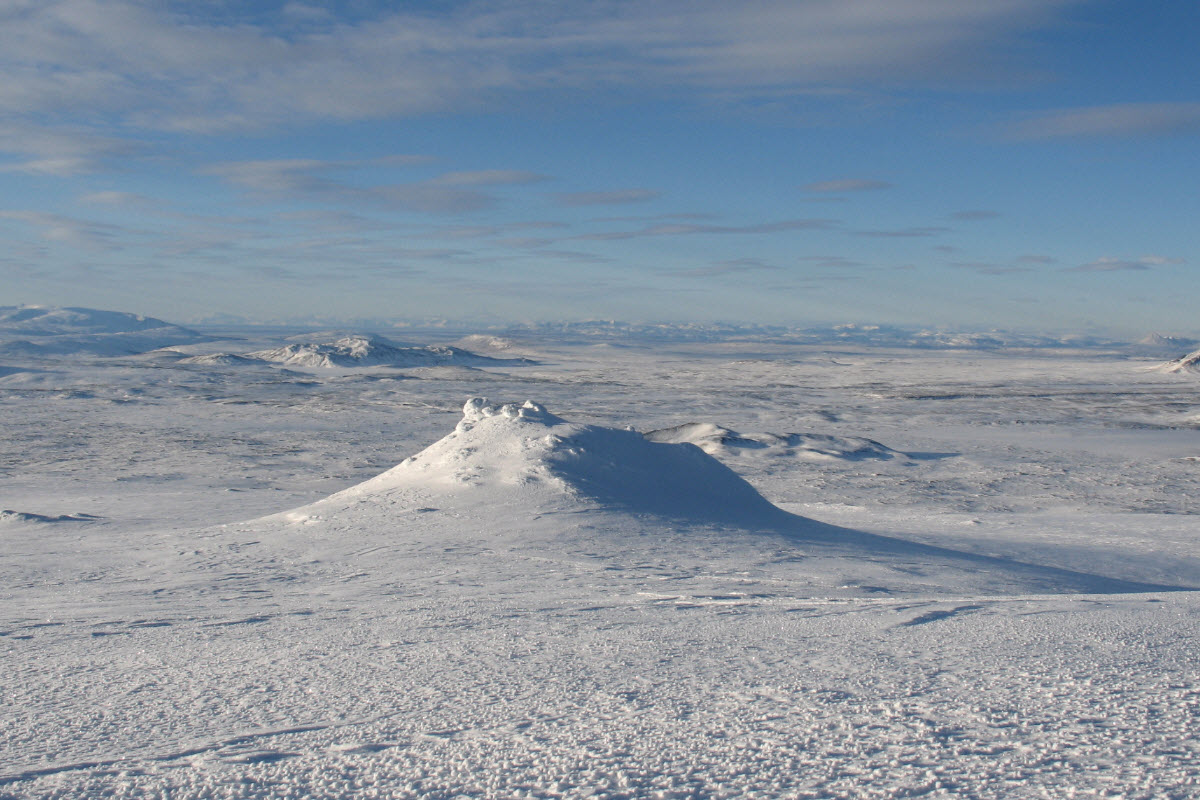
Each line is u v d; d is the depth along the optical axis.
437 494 17.03
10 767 3.04
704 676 4.05
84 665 5.38
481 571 11.44
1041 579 12.30
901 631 5.32
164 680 4.73
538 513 15.56
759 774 2.42
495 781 2.50
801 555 13.24
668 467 19.19
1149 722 2.82
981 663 4.05
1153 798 2.09
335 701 3.95
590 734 2.98
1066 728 2.78
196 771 2.78
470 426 20.23
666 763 2.58
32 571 12.58
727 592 9.32
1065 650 4.37
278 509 24.27
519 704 3.63
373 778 2.60
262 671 4.86
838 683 3.70
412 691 4.08
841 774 2.39
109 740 3.42
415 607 8.06
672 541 13.97
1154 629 5.06
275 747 3.08
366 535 14.67
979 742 2.65
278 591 10.12
